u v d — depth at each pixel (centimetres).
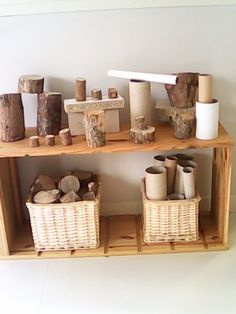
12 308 183
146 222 212
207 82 192
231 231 226
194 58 214
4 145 201
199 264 204
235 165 234
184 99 207
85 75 216
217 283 192
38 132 211
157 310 178
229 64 215
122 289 191
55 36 209
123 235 224
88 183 221
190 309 178
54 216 207
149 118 210
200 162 233
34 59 213
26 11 204
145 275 199
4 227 208
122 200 240
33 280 200
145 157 232
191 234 214
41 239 212
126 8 204
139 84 203
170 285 192
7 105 200
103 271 203
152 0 202
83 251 213
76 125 208
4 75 215
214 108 194
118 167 234
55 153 193
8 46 210
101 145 196
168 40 210
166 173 211
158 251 212
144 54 212
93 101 204
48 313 179
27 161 231
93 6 203
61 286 195
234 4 204
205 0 203
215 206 227
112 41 210
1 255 213
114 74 206
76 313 179
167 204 206
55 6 203
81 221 208
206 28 208
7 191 216
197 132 199
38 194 210
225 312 176
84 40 210
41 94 204
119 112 222
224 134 203
